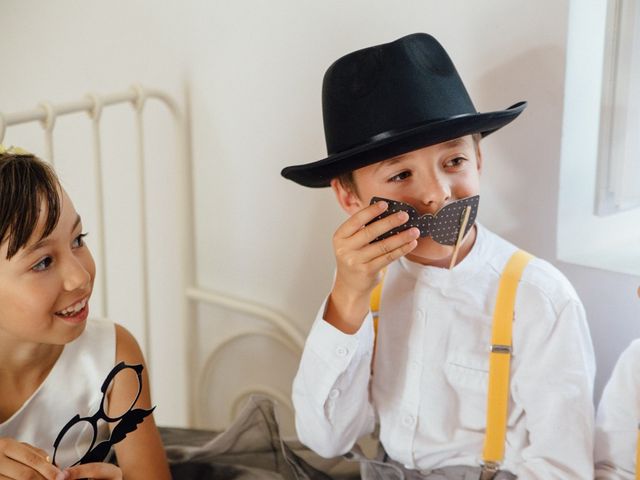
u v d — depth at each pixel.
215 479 1.29
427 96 1.04
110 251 1.83
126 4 1.63
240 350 1.71
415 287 1.21
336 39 1.41
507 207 1.32
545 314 1.12
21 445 0.97
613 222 1.37
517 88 1.26
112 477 0.99
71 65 1.76
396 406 1.23
